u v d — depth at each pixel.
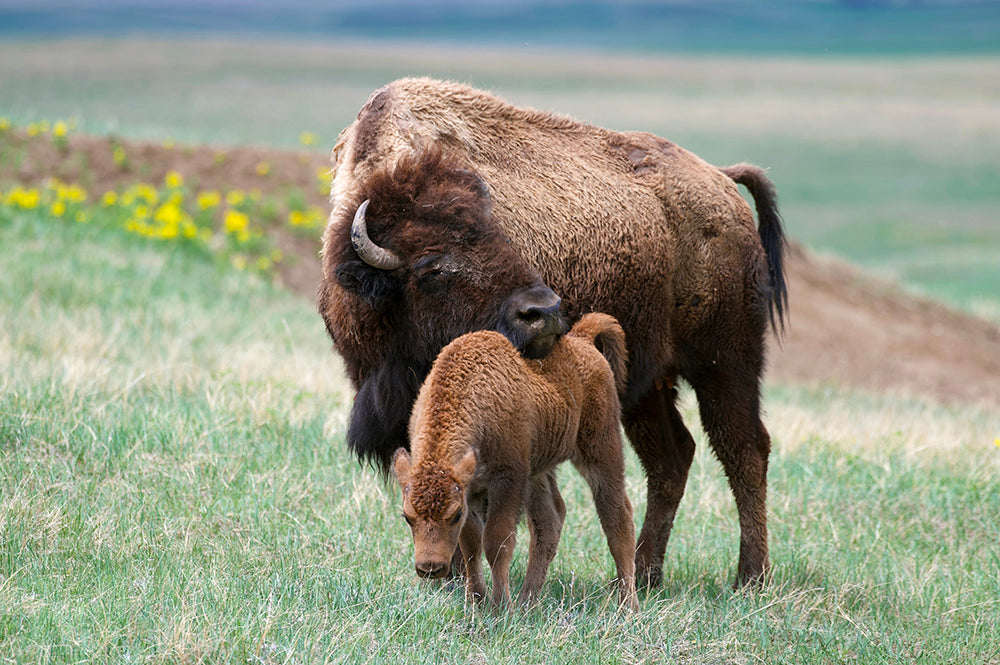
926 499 31.67
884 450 36.59
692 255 27.33
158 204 62.34
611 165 27.16
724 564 27.27
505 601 20.16
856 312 74.75
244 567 21.55
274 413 30.84
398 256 22.33
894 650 20.80
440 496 18.41
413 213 22.66
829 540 28.12
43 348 37.16
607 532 22.58
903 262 121.31
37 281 46.78
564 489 29.30
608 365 22.84
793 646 20.61
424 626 19.34
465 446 19.34
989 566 26.69
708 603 23.22
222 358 39.16
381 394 22.92
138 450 26.64
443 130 25.23
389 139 24.66
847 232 142.38
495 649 18.64
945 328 76.88
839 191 177.25
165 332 43.09
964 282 108.38
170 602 19.02
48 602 18.75
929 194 177.12
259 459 27.61
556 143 26.89
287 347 45.91
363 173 24.48
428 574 18.23
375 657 17.89
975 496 32.22
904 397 57.59
